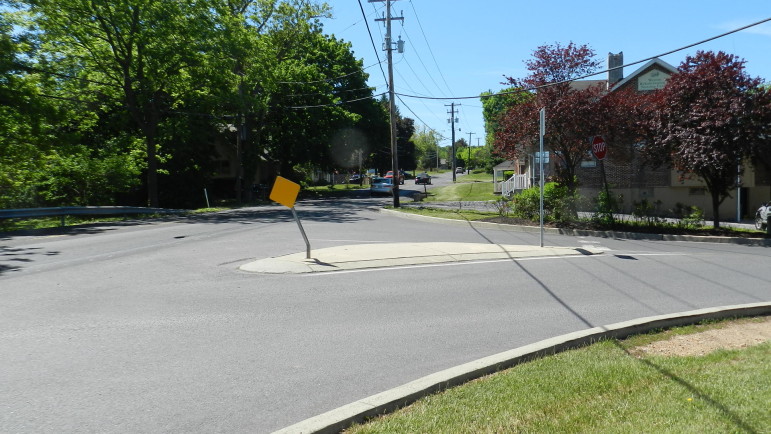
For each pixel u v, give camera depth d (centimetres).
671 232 1875
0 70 2372
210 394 497
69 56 2733
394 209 2731
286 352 614
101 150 3180
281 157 5056
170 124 3347
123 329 676
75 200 3003
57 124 2750
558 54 2086
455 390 506
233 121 4306
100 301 804
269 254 1243
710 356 612
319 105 4531
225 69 3072
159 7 2734
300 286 934
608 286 997
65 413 449
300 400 490
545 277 1064
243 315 753
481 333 704
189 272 1029
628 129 2033
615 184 3030
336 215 2514
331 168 5484
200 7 2897
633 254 1398
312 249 1310
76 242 1429
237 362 579
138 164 3262
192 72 3027
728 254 1439
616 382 524
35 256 1191
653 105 1995
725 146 1788
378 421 442
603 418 443
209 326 700
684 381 527
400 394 484
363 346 643
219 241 1466
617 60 3434
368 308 808
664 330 742
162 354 594
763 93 1827
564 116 1986
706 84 1848
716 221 1969
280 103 4581
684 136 1859
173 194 3916
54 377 523
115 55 2811
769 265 1251
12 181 2752
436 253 1265
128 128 3544
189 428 431
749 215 3088
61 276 975
